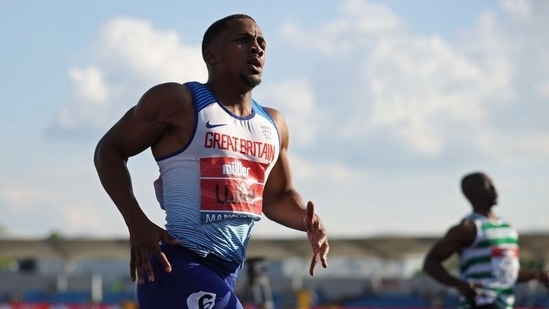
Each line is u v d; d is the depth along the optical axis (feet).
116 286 250.57
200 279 17.79
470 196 34.91
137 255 17.26
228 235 18.10
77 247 156.25
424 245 152.35
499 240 34.40
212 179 17.84
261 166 18.48
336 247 157.69
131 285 250.57
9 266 315.99
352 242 152.46
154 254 17.65
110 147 17.69
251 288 59.41
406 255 160.97
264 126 18.61
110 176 17.54
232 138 18.03
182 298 17.75
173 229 17.95
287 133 19.72
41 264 298.76
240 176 18.08
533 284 155.74
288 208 19.95
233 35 18.20
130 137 17.66
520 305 153.69
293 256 163.94
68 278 227.61
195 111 17.81
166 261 17.16
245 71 18.11
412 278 211.82
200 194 17.81
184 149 17.79
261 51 18.40
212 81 18.38
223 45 18.21
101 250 158.92
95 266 323.98
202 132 17.78
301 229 19.79
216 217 17.85
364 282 217.15
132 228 17.34
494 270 34.19
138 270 17.28
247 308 69.41
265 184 19.79
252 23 18.42
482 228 34.24
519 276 35.17
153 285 17.89
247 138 18.24
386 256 162.40
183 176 17.85
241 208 18.08
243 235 18.38
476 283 34.19
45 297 206.59
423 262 34.50
